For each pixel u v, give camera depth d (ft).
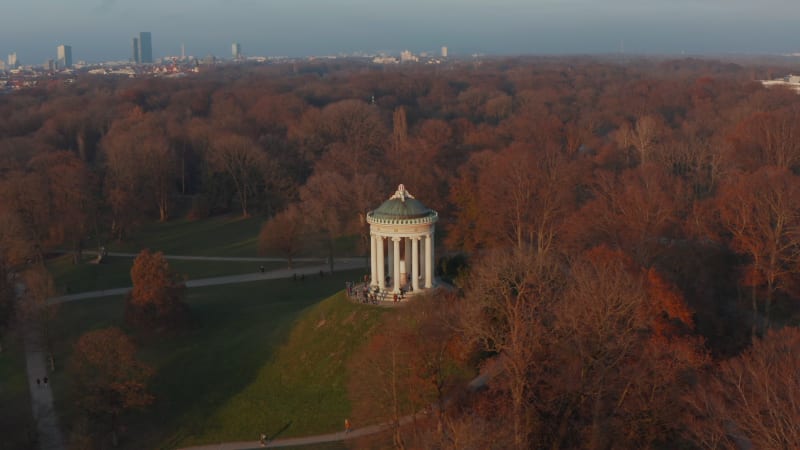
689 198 411.75
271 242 448.24
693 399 205.46
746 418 186.80
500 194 382.83
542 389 230.89
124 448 266.98
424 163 517.14
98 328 357.20
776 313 308.40
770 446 166.61
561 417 230.27
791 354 207.72
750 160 481.87
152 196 603.67
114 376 266.98
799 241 297.12
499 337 248.32
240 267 466.70
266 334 326.85
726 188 376.07
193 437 269.44
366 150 654.12
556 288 273.13
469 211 386.52
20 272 441.68
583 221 337.72
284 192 587.68
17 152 636.48
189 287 428.56
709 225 347.36
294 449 252.01
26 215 465.06
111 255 506.48
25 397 299.99
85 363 271.08
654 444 217.77
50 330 333.62
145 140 632.79
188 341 342.44
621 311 232.12
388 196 476.13
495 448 196.54
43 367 327.88
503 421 210.59
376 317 296.51
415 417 235.20
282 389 289.74
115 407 266.36
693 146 550.36
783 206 307.99
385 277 338.95
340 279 425.69
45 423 279.90
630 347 232.12
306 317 322.14
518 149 504.84
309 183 478.18
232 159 621.72
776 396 178.70
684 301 265.75
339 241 495.00
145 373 276.41
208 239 544.21
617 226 326.44
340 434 258.16
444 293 299.58
